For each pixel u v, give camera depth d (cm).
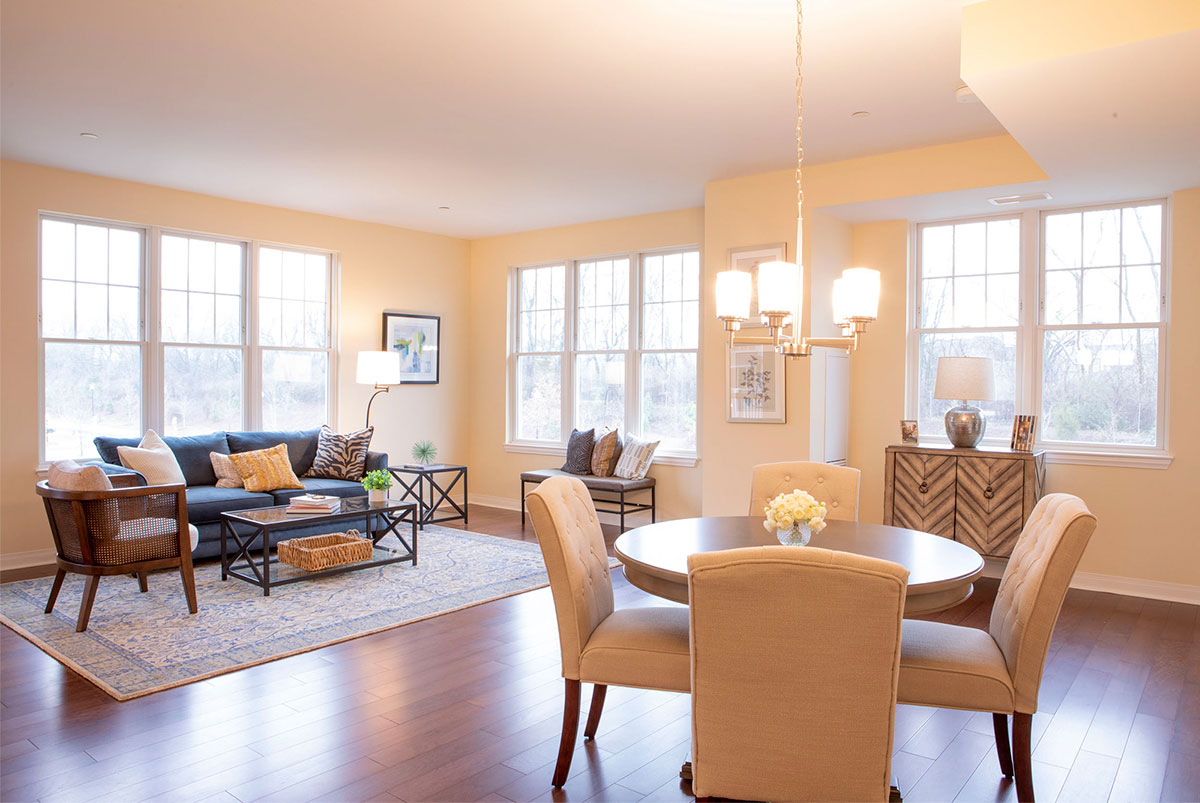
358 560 491
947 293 541
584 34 322
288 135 458
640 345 683
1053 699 316
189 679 324
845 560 158
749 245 540
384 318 718
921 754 271
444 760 260
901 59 344
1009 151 446
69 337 545
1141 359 479
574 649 244
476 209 653
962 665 225
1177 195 460
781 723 167
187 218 594
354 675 334
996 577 512
